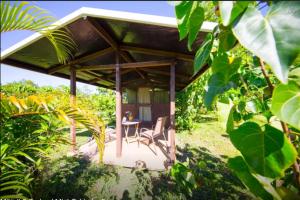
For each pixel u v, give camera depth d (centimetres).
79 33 368
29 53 435
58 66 556
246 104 116
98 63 603
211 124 981
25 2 128
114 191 300
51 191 287
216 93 86
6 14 127
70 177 337
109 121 1030
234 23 59
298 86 66
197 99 893
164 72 664
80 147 551
